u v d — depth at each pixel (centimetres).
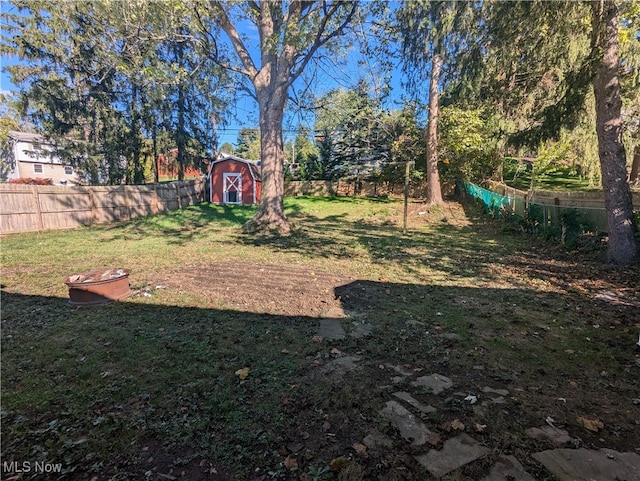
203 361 300
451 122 1538
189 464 186
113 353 314
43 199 1166
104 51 1111
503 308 434
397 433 209
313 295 486
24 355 312
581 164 1264
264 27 1030
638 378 274
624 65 848
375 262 689
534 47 746
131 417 225
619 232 635
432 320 396
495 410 231
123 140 2044
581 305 443
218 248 827
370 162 2430
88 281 440
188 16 836
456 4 717
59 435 208
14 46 1639
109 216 1399
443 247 845
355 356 310
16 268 636
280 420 221
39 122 1797
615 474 177
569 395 250
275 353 315
